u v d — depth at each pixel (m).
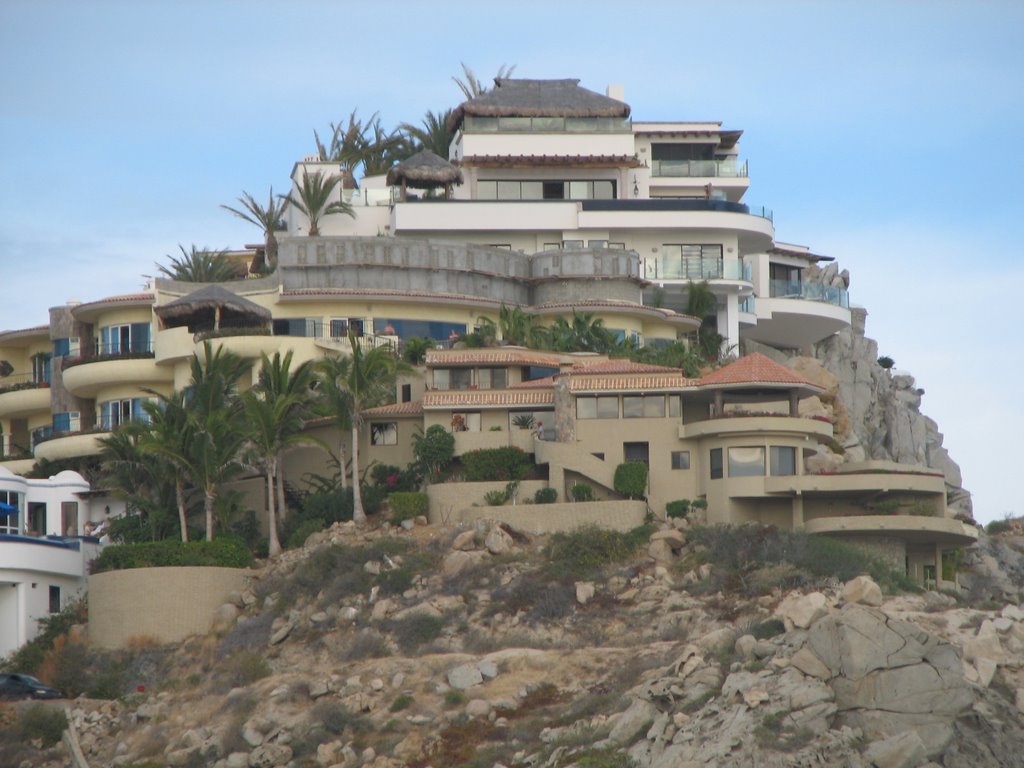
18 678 170.50
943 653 134.88
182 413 193.75
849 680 134.50
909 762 128.75
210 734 155.62
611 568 173.38
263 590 181.00
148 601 179.00
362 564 177.88
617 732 137.75
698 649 145.00
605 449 189.62
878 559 175.38
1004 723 134.88
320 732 150.12
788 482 182.25
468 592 172.25
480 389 199.38
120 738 161.62
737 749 129.88
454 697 152.12
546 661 156.50
